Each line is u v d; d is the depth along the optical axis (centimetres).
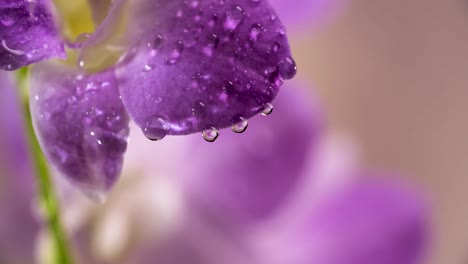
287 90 40
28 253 46
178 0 19
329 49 63
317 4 38
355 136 65
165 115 18
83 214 39
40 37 19
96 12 20
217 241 43
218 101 18
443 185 66
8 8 19
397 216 43
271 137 40
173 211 42
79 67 19
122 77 19
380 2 63
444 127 66
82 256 39
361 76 65
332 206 44
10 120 42
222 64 19
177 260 43
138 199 42
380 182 44
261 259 44
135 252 41
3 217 45
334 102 65
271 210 43
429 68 65
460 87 66
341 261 43
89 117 19
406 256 43
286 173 41
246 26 19
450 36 65
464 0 65
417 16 65
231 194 42
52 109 19
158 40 19
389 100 65
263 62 18
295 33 40
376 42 64
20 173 44
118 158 19
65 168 19
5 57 19
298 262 44
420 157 66
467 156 66
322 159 45
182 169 42
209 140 19
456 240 65
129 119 19
